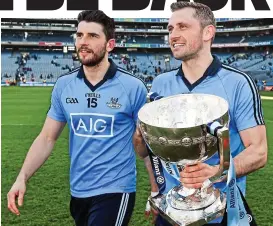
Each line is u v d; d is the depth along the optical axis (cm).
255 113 185
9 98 2423
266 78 3950
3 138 988
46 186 567
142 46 4631
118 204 261
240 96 187
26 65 4412
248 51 4625
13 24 4684
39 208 481
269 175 620
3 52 4541
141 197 514
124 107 260
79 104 261
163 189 185
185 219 155
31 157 268
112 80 261
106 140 260
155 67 4578
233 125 190
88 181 264
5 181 603
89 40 249
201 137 137
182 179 143
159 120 168
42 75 4284
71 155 270
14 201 251
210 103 166
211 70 191
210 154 146
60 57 4575
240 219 168
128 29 4731
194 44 183
